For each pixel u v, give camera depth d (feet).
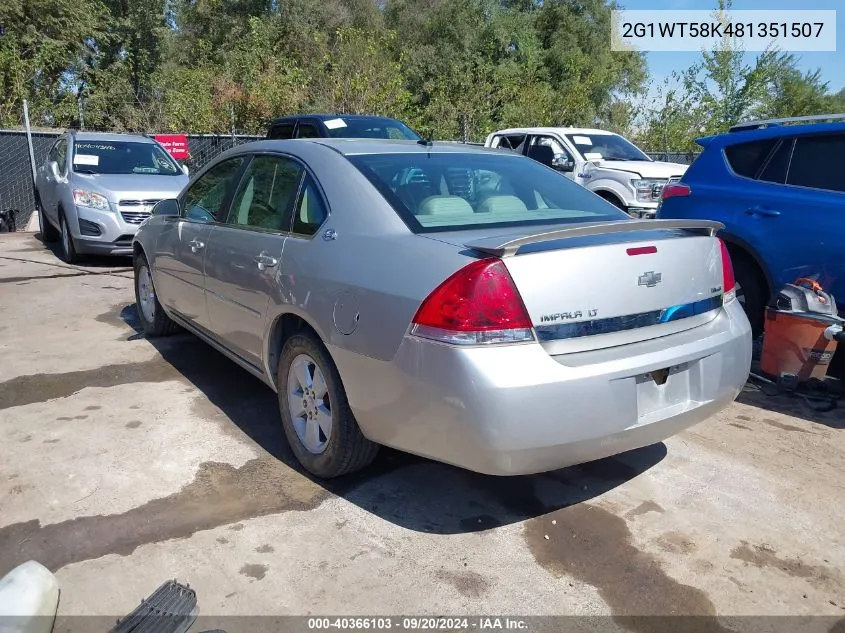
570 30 106.73
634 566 9.45
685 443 13.19
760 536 10.16
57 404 14.51
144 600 8.49
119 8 86.02
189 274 15.33
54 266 30.25
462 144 14.30
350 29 67.56
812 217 16.40
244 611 8.48
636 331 9.68
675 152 62.18
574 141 38.32
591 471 12.06
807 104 85.35
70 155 32.17
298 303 11.09
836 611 8.63
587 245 9.31
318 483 11.51
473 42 102.83
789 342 15.21
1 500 10.74
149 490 11.14
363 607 8.58
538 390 8.67
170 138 43.68
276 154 13.38
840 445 13.14
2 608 7.79
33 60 65.77
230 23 109.91
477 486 11.51
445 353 8.79
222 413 14.20
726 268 11.27
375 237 10.36
